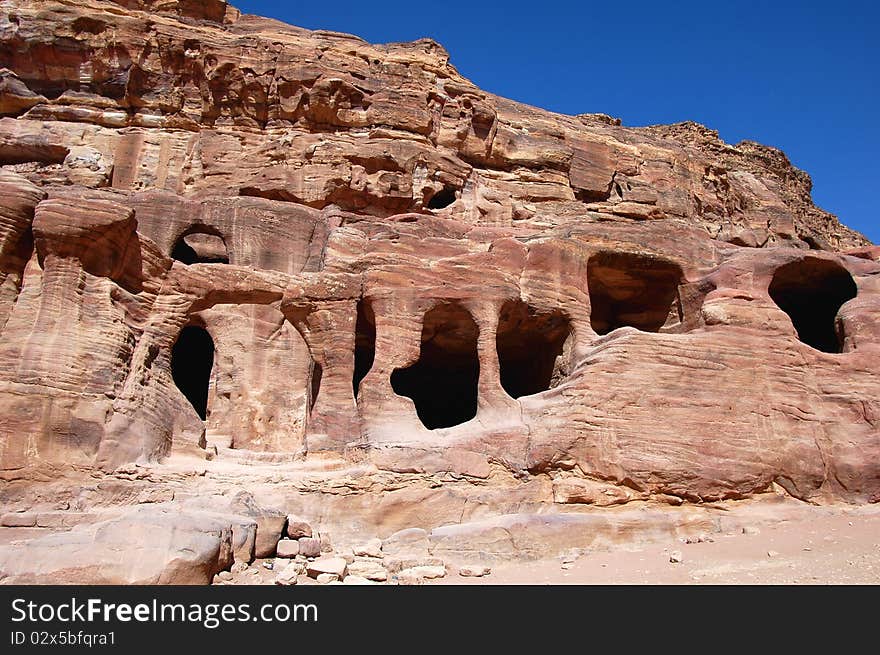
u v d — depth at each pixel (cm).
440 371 2402
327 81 3416
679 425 1761
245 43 3431
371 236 2080
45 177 3164
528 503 1666
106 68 3325
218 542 1249
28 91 3334
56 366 1620
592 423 1727
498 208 3531
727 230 4012
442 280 1936
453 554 1481
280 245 2631
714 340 1872
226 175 3272
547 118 4191
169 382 1828
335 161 3288
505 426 1781
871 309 2012
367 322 2058
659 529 1598
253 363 2331
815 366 1898
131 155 3272
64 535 1231
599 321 2353
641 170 4178
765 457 1767
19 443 1545
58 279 1698
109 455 1590
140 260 1836
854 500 1752
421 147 3431
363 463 1725
